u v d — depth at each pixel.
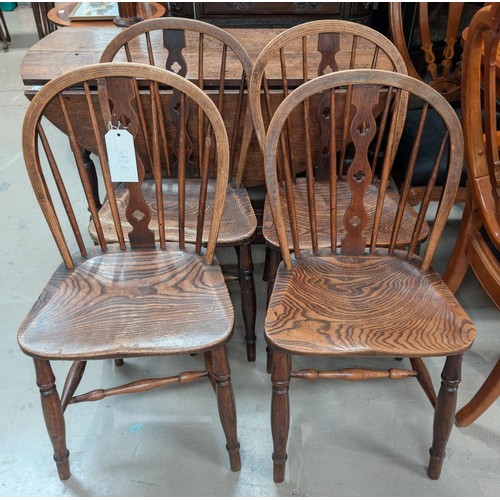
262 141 1.26
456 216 2.17
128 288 1.16
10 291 1.80
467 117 1.20
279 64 1.64
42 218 2.18
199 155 1.45
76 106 1.50
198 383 1.51
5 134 2.80
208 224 1.37
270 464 1.31
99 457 1.32
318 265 1.23
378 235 1.33
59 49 1.76
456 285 1.53
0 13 3.85
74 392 1.34
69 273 1.20
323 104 1.45
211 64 1.65
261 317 1.73
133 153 1.12
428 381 1.30
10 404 1.43
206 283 1.17
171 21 1.38
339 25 1.36
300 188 1.52
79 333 1.04
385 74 1.05
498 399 1.47
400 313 1.10
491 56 1.04
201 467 1.30
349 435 1.37
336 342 1.02
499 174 1.16
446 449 1.33
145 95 1.50
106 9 2.31
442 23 2.37
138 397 1.47
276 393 1.09
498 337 1.65
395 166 1.67
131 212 1.22
